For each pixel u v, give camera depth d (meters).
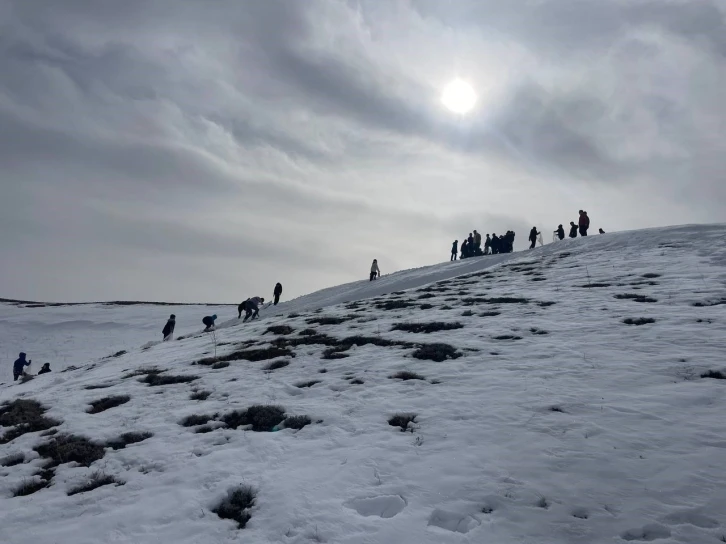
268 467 7.41
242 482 6.96
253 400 10.70
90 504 6.81
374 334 16.08
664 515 5.51
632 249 26.59
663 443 6.98
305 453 7.77
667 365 10.05
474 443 7.49
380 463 7.13
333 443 8.05
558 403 8.66
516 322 15.26
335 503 6.23
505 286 22.75
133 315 43.94
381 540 5.44
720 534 5.16
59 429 10.01
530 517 5.64
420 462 7.06
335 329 17.88
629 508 5.67
